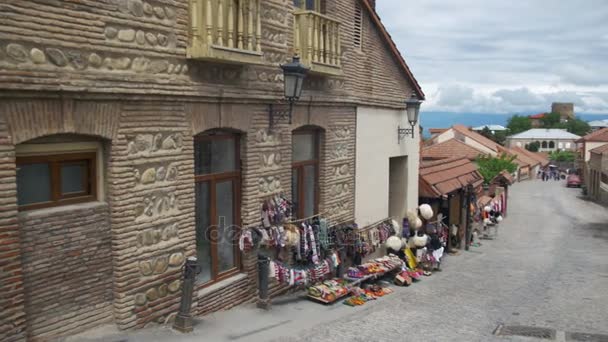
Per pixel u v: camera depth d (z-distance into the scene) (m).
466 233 20.52
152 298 7.75
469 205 20.78
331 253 11.77
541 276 15.29
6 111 5.73
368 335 9.12
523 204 40.41
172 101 7.82
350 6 12.66
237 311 9.49
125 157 7.16
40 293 6.37
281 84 10.23
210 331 8.21
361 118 13.51
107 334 7.05
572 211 36.09
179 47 7.84
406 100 15.62
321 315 10.09
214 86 8.56
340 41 12.12
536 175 76.44
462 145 44.31
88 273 6.91
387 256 14.49
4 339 5.84
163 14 7.54
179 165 8.07
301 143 11.60
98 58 6.65
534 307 11.70
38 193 6.46
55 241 6.50
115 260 7.18
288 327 9.06
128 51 7.03
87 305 6.94
